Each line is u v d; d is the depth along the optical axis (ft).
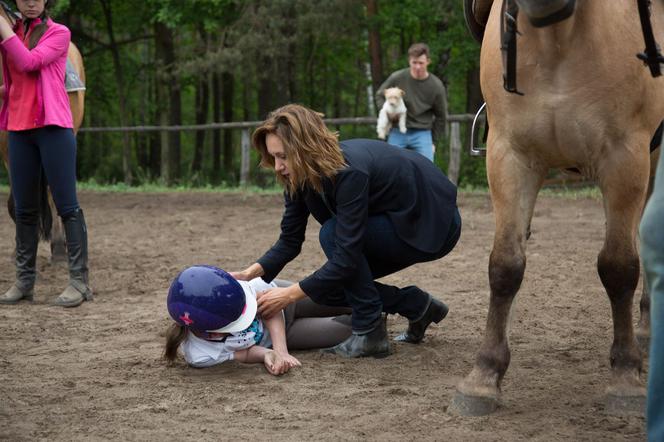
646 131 10.45
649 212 6.08
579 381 12.15
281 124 12.41
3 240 28.89
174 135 78.23
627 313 10.84
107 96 88.33
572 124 10.21
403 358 13.39
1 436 10.01
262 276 13.85
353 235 12.62
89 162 83.20
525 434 9.98
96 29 88.28
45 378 12.48
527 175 10.76
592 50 9.98
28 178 17.87
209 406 11.12
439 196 13.37
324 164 12.37
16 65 16.83
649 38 9.87
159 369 12.90
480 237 28.32
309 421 10.47
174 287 12.22
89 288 18.44
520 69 10.25
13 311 17.34
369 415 10.67
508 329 11.03
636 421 10.34
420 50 30.17
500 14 10.42
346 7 59.82
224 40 66.08
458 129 47.11
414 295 13.93
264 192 48.57
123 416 10.72
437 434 9.99
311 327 13.70
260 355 12.80
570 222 32.45
